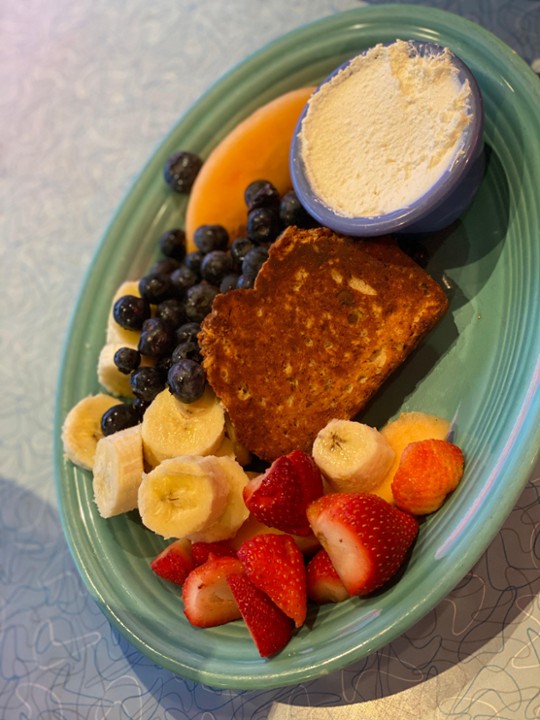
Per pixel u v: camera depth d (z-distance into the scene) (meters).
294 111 0.36
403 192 0.31
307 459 0.30
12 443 0.43
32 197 0.48
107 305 0.40
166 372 0.35
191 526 0.31
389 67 0.32
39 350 0.45
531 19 0.37
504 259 0.32
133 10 0.50
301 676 0.28
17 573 0.40
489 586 0.30
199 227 0.38
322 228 0.33
